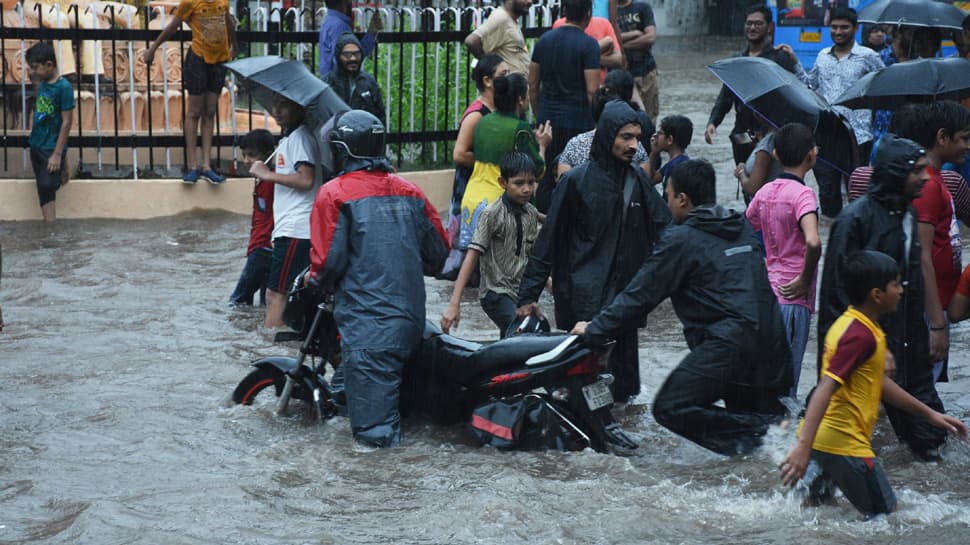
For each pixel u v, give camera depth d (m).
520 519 10.51
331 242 12.97
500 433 12.34
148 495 11.20
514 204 14.85
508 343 12.59
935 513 10.61
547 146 20.67
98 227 25.05
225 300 19.47
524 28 28.47
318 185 17.36
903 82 16.53
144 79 27.97
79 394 14.47
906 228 12.04
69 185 25.83
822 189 25.03
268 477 11.76
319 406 13.38
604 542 10.06
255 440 13.02
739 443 12.17
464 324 18.12
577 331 12.41
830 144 16.38
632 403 14.45
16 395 14.42
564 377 12.25
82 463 12.19
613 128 13.66
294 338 13.73
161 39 25.64
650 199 13.96
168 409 13.97
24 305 18.83
